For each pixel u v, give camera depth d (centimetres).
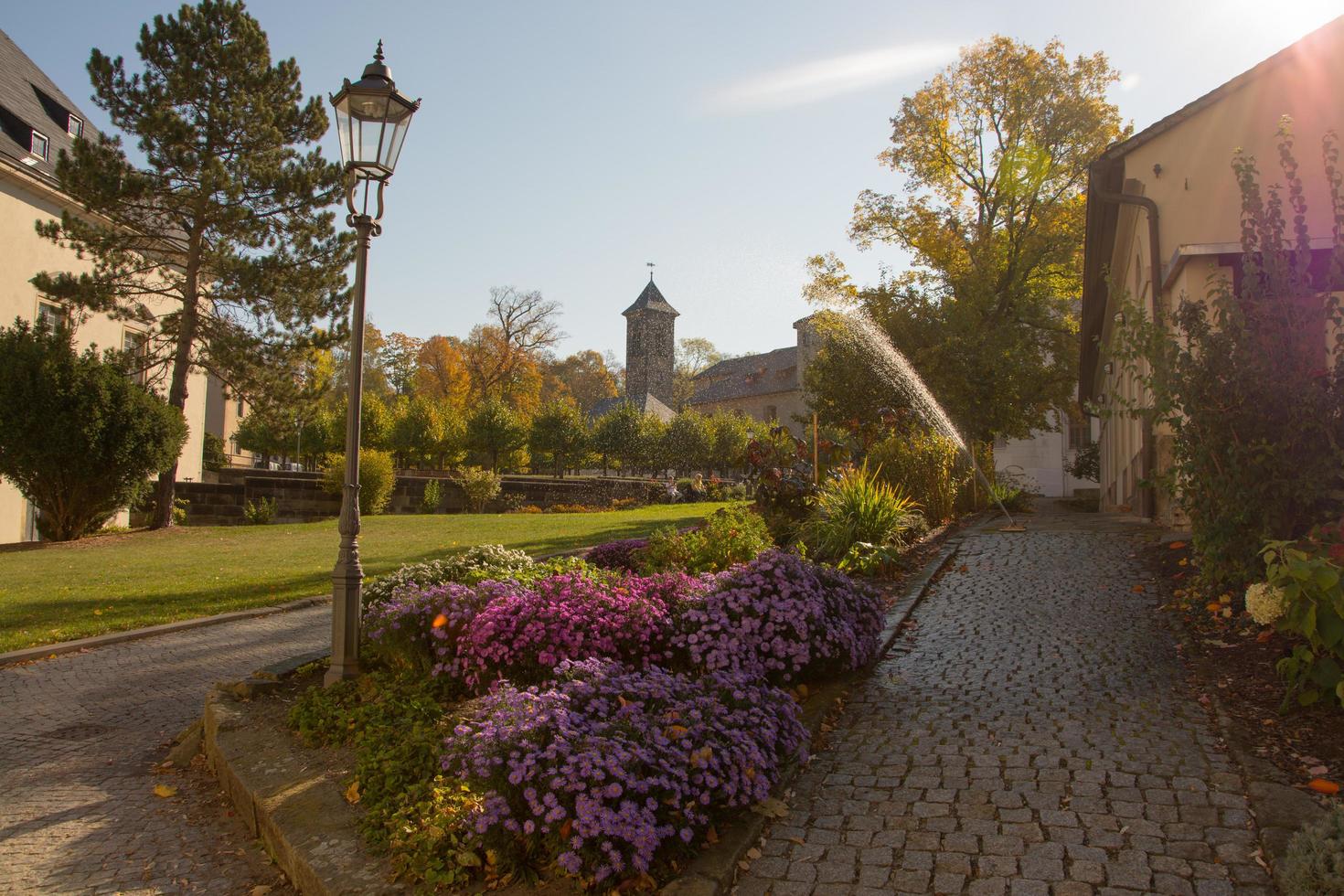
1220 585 647
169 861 387
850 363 2708
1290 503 570
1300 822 328
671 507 2900
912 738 454
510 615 516
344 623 576
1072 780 387
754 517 1073
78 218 1778
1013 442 3553
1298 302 571
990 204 2920
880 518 988
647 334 8788
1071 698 500
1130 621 659
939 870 318
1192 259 1059
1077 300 3077
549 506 3158
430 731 439
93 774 500
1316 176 1168
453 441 4500
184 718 606
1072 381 2916
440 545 1614
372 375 6931
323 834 364
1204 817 345
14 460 1645
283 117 1923
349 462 589
